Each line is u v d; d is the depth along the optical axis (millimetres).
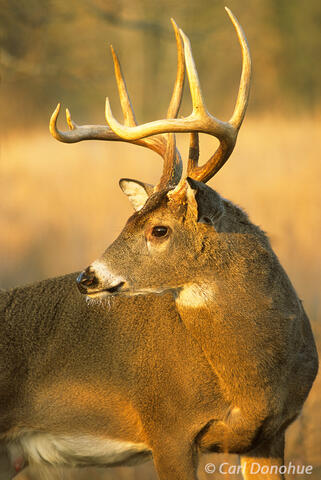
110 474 14461
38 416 13102
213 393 11898
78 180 33219
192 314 11844
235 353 11648
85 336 12883
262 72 68188
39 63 28172
